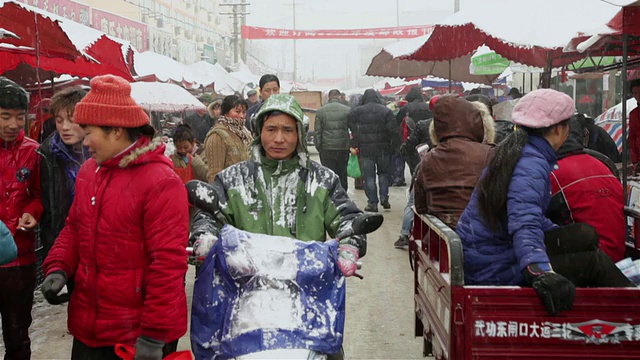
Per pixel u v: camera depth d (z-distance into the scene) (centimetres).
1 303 379
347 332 525
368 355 475
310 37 3819
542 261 283
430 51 983
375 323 546
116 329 272
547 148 306
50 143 393
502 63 1229
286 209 294
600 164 366
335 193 300
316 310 261
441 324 313
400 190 1425
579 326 273
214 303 266
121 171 272
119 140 269
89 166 286
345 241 280
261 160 298
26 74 1009
